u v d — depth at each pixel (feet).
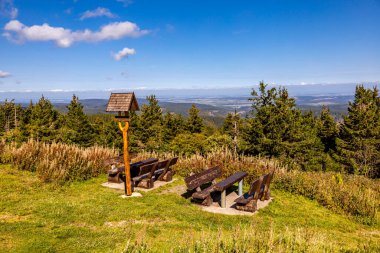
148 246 15.97
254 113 67.72
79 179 34.63
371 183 42.93
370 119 87.30
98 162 40.09
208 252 14.89
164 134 130.72
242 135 71.31
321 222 26.37
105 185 33.65
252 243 15.39
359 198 30.45
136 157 48.62
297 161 72.02
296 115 74.90
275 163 43.52
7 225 19.36
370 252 18.43
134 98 29.01
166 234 19.24
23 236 17.66
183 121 143.23
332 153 97.45
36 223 20.08
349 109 95.30
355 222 27.84
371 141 85.20
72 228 19.49
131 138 120.37
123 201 27.40
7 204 24.11
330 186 34.71
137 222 21.86
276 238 17.78
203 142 99.96
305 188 34.63
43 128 114.32
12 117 184.65
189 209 26.37
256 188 26.89
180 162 43.19
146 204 26.78
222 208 27.55
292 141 66.85
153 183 34.78
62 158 36.55
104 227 20.34
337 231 24.68
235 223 23.39
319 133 114.32
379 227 26.96
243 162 42.55
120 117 29.07
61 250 15.97
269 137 64.80
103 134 126.21
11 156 37.99
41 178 32.17
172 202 28.19
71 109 124.98
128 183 29.55
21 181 31.27
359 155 86.69
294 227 23.82
